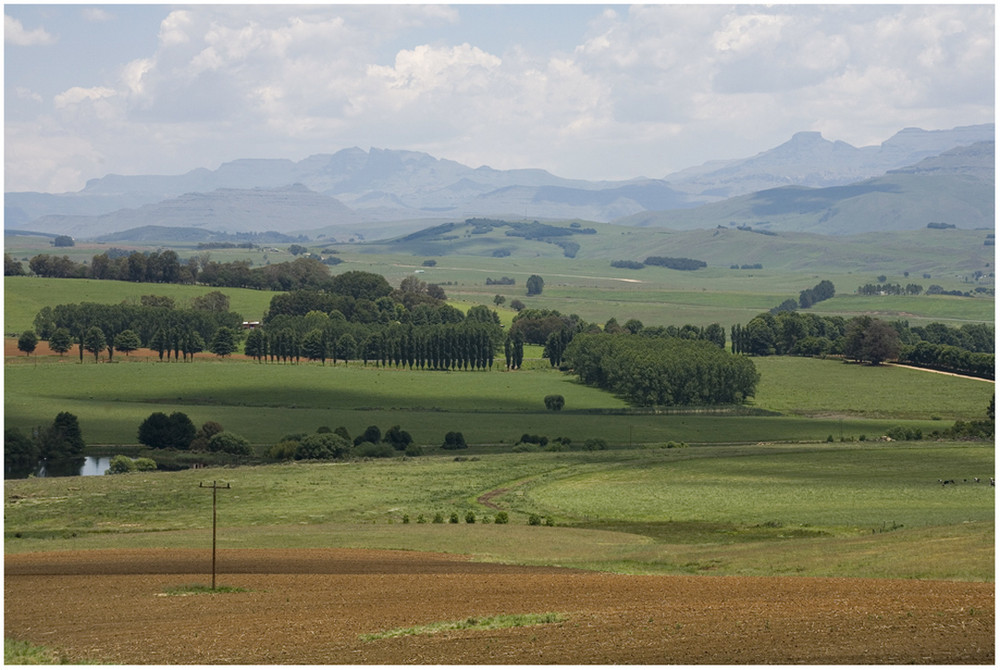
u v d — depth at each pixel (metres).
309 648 48.22
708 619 52.06
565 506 128.50
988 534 78.56
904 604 53.84
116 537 97.12
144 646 49.09
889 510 118.12
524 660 45.56
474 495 137.25
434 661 45.62
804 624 50.19
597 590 62.12
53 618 55.50
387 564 76.94
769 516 117.25
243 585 65.88
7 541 94.31
